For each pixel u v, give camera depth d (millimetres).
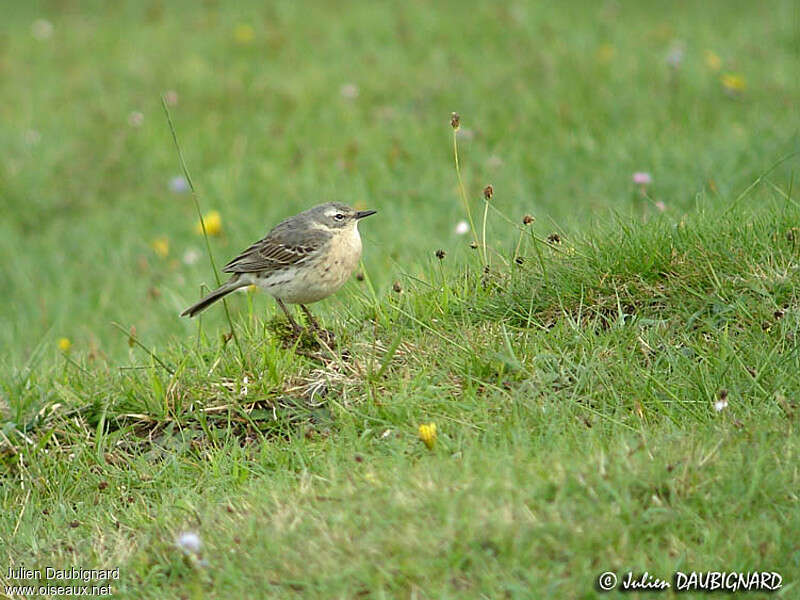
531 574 7391
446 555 7730
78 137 23188
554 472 8266
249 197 19703
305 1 30953
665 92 21078
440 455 8961
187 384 11289
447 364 10586
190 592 8180
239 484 9695
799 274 10578
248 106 23469
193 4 32438
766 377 9633
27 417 11391
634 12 27703
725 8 27734
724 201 13734
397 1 29938
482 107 21547
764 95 20500
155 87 25125
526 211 16250
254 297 16031
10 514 10133
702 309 10570
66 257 19312
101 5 33812
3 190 21406
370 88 23422
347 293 13469
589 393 9859
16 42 30203
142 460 10406
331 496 8680
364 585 7703
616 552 7543
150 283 17562
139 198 20703
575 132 19656
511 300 11281
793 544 7535
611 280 11156
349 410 10289
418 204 17875
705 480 8109
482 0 29078
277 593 7840
